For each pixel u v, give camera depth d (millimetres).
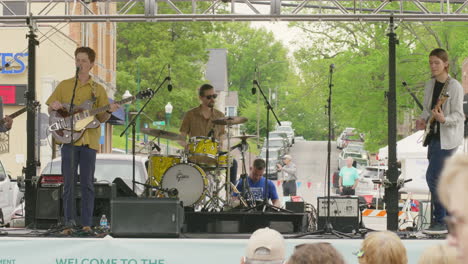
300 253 3016
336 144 68000
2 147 25219
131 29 56000
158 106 53969
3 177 15164
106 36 37719
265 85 91188
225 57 89312
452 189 1670
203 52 56656
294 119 85375
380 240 3766
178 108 55219
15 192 15617
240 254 7988
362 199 20141
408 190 17312
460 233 1657
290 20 10727
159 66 54188
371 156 45125
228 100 88938
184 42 55625
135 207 8102
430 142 8375
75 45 26906
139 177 11859
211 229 9125
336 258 2992
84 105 8555
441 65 8273
